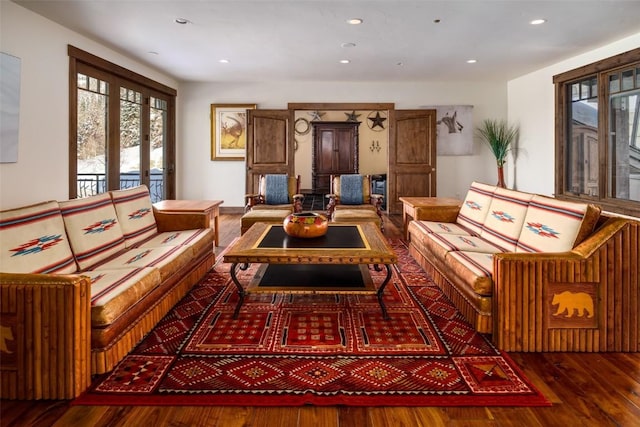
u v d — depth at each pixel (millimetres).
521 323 2139
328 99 7289
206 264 3557
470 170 7535
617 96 4914
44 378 1706
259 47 4918
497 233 3137
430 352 2141
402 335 2355
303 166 10930
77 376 1721
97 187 4832
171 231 3691
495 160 7551
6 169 3398
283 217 4492
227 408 1654
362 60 5609
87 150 4633
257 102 7281
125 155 5453
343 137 10703
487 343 2248
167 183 6852
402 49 5047
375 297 3025
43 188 3824
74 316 1703
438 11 3756
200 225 3711
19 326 1698
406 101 7363
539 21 4035
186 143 7289
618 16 3914
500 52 5223
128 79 5469
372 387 1803
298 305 2861
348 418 1594
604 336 2145
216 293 3090
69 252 2439
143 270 2361
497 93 7406
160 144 6590
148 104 6078
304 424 1558
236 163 7348
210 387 1801
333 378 1880
